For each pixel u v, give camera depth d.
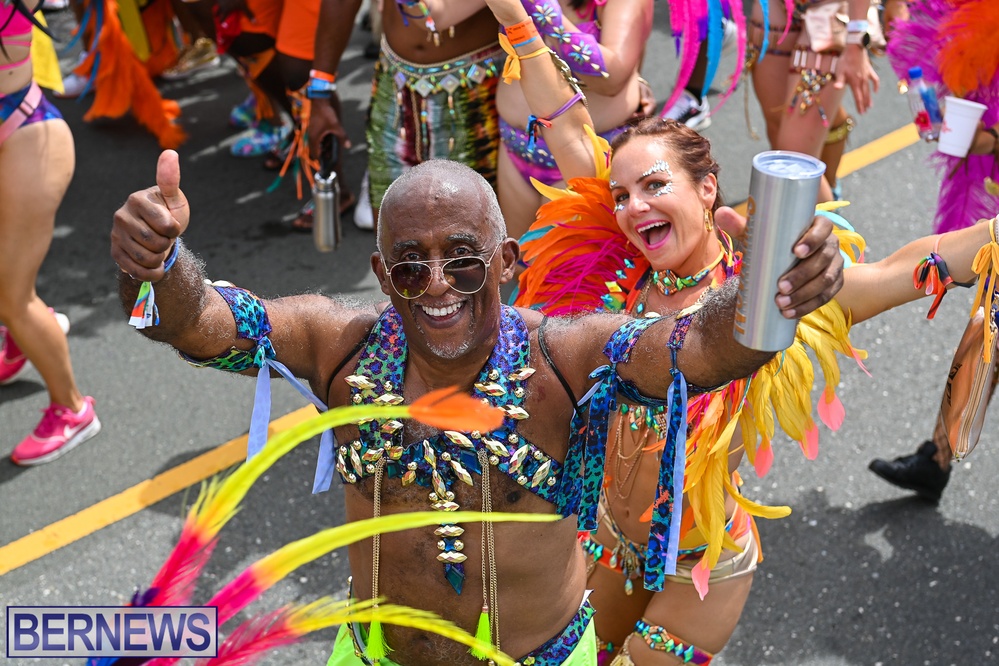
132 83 6.21
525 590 2.04
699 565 2.40
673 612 2.62
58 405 4.16
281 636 1.64
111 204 5.93
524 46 2.79
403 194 1.81
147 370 4.67
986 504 3.86
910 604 3.46
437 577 2.00
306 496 3.97
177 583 1.60
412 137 4.12
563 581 2.09
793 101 4.51
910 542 3.70
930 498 3.84
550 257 2.69
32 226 3.76
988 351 2.39
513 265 1.95
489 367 1.90
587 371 1.92
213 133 6.61
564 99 2.83
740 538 2.61
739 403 2.33
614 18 3.42
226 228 5.67
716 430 2.36
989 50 3.42
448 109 4.02
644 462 2.55
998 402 4.33
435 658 2.09
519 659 2.10
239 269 5.32
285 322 2.00
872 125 6.47
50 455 4.14
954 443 2.56
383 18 4.11
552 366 1.93
